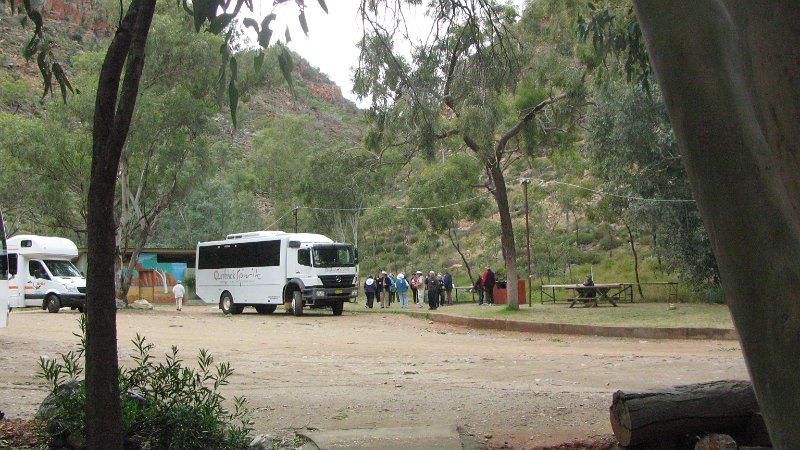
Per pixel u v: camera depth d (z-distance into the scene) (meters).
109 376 4.38
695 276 26.70
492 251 44.84
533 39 21.50
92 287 4.38
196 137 33.56
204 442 5.85
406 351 15.30
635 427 5.83
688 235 26.33
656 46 2.78
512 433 6.88
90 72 31.50
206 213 59.69
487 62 11.32
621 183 28.09
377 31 10.09
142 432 5.68
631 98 24.84
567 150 25.78
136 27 4.45
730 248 2.50
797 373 2.33
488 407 8.22
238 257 30.47
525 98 22.97
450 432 6.67
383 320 25.86
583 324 19.16
